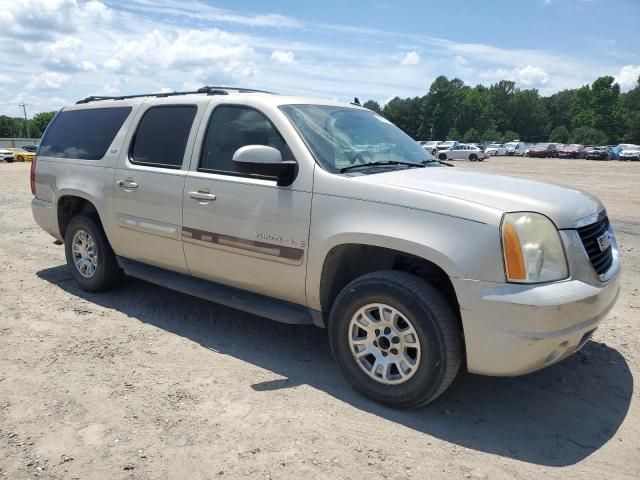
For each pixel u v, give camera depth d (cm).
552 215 315
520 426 328
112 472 276
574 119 11669
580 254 316
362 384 352
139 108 498
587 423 333
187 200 431
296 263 372
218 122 432
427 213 321
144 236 474
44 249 751
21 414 326
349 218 346
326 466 284
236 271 413
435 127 12356
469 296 304
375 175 365
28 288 570
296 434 312
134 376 377
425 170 395
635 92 11325
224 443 302
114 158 500
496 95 13438
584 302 306
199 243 428
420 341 321
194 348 428
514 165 4128
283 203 375
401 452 298
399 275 333
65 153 561
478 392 368
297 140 382
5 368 385
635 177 2561
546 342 298
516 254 300
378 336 343
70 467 279
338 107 454
